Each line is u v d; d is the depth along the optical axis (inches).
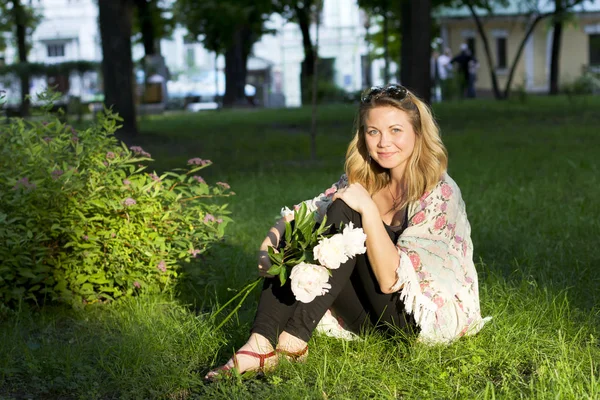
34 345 181.8
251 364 160.9
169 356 174.9
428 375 158.4
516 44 1907.0
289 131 850.1
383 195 174.7
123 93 745.6
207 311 213.0
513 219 320.2
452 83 1320.1
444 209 164.4
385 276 160.2
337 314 177.6
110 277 216.7
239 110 1302.9
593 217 316.8
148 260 218.8
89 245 211.0
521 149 590.6
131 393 158.6
